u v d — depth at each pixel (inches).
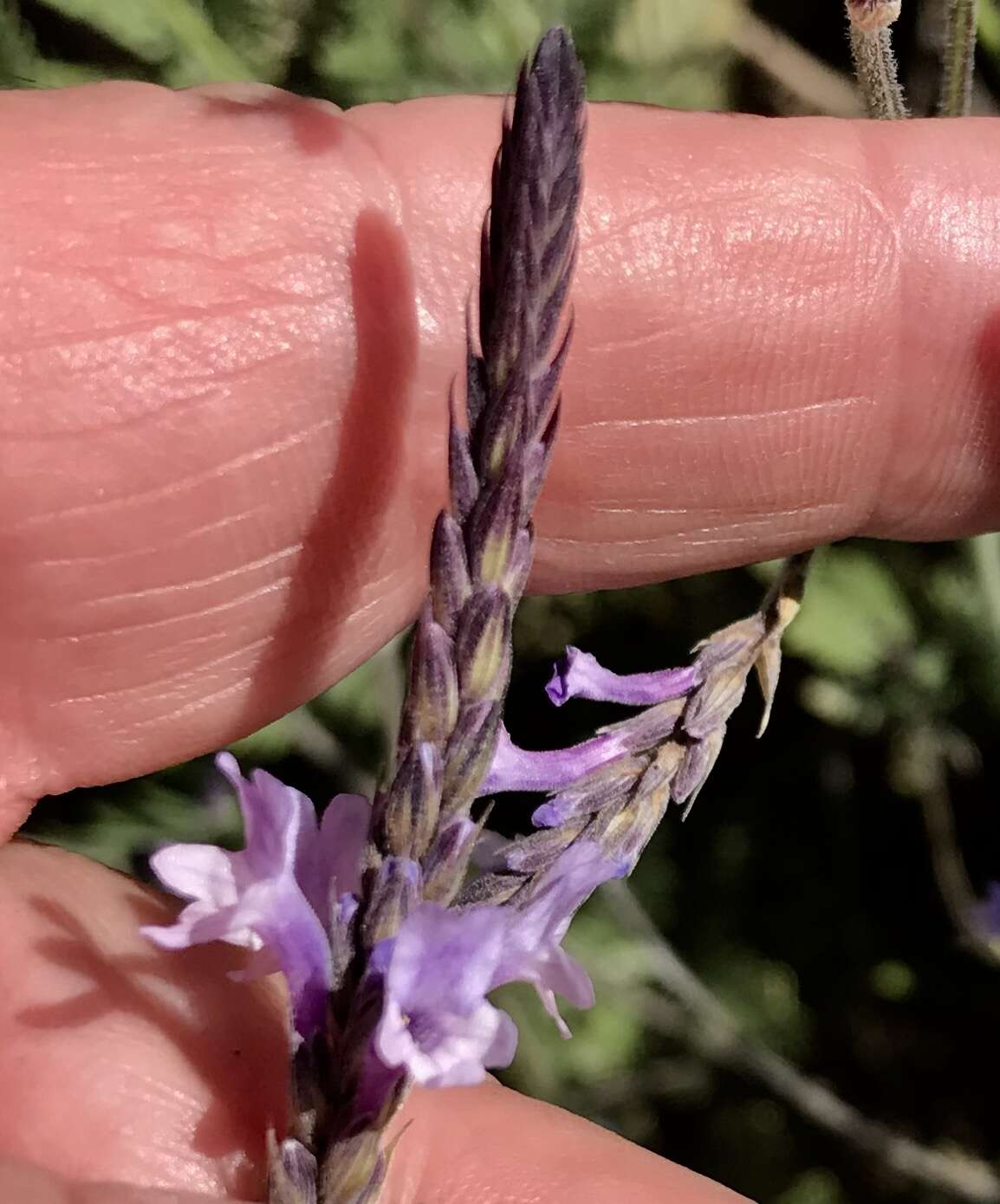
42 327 2.1
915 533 2.7
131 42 3.2
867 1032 4.1
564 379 2.4
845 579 3.7
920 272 2.4
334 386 2.3
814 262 2.4
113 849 3.6
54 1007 2.1
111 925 2.2
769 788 4.1
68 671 2.3
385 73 3.4
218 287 2.2
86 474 2.2
